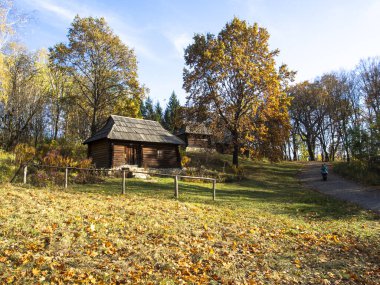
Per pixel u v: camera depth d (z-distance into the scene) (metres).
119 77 38.62
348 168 32.22
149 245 7.91
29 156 20.28
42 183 15.98
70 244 7.27
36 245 6.91
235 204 15.58
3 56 28.95
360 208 16.55
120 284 5.77
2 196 11.09
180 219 10.84
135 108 40.97
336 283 6.68
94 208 10.92
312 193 22.78
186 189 19.16
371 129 31.33
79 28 36.94
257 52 34.84
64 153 29.81
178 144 29.50
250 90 33.88
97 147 27.97
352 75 51.44
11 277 5.46
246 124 33.88
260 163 45.28
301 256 8.34
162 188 18.39
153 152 28.28
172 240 8.57
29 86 37.00
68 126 47.62
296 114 60.28
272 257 8.12
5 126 34.75
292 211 15.19
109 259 6.81
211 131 36.69
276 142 34.59
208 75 34.72
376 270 7.50
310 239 10.09
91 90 40.41
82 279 5.73
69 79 43.75
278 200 18.48
